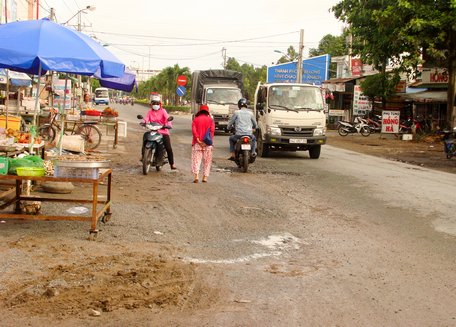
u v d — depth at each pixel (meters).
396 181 13.04
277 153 19.52
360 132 33.88
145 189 10.51
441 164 18.30
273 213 8.84
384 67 34.38
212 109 26.20
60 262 5.69
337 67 61.00
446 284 5.47
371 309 4.72
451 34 27.64
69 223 7.45
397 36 27.59
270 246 6.82
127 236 6.93
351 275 5.70
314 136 17.23
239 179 12.52
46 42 7.02
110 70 7.44
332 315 4.55
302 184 12.08
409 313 4.66
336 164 16.52
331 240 7.21
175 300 4.76
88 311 4.43
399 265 6.12
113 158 15.60
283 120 17.06
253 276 5.55
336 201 10.10
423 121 33.72
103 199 9.16
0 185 7.88
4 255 5.82
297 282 5.41
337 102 48.00
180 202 9.38
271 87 17.56
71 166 6.57
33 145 9.19
